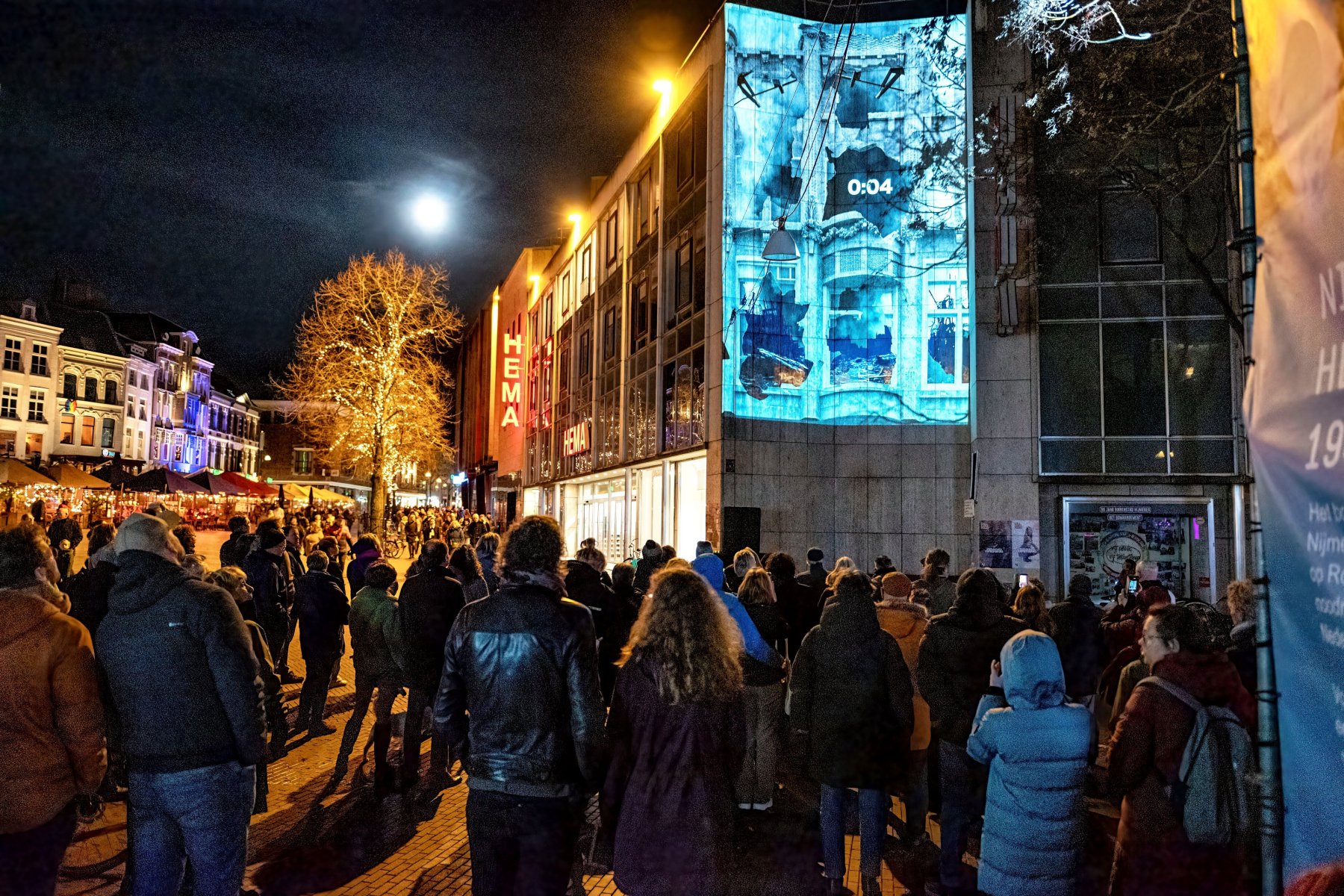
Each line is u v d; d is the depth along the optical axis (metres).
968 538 18.66
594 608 7.14
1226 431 16.00
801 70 19.45
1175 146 15.50
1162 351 16.36
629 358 24.84
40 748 3.36
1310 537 2.19
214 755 3.54
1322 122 2.13
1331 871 2.09
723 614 3.45
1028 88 16.75
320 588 8.42
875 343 19.17
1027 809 3.61
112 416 66.62
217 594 3.61
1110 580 16.28
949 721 5.06
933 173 19.34
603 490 28.06
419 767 7.36
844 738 4.79
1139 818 3.44
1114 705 5.95
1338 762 2.07
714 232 19.09
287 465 101.12
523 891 3.21
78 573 6.89
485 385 53.47
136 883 3.53
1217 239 16.17
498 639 3.34
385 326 35.25
